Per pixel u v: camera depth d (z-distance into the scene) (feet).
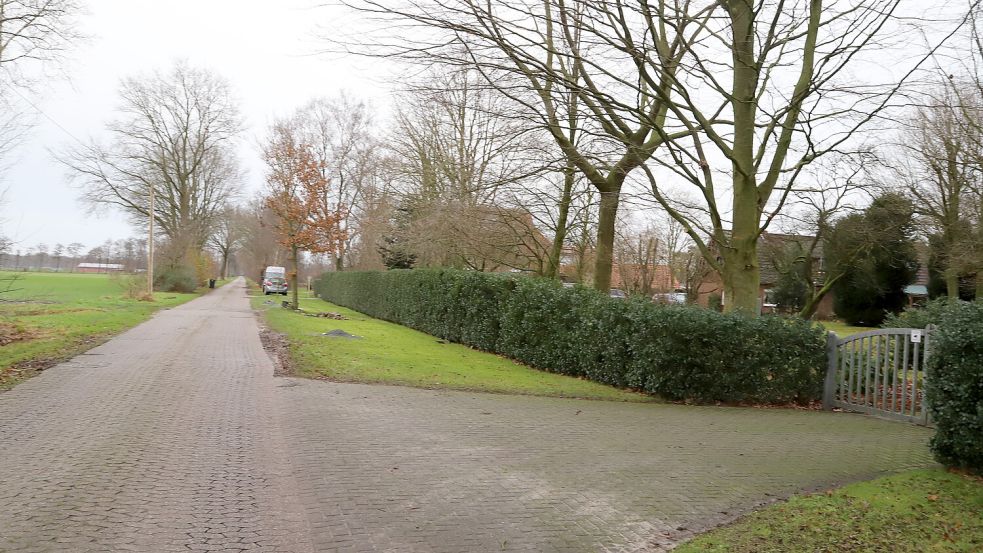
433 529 15.51
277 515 16.01
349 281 128.47
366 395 33.32
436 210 72.13
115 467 19.24
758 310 43.83
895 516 16.26
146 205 157.89
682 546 14.78
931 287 104.83
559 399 35.91
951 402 19.92
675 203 56.39
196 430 24.12
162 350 45.37
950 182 67.46
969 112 53.26
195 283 160.86
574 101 42.86
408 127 96.53
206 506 16.42
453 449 23.25
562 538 15.28
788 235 75.00
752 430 29.09
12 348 39.75
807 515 16.52
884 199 68.64
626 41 37.19
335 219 104.94
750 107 41.98
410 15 34.45
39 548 13.44
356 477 19.39
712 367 36.27
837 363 36.86
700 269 84.58
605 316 41.06
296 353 46.32
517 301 52.29
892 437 28.04
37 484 17.47
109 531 14.55
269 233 206.18
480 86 39.19
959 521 15.74
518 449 23.67
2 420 24.32
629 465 22.02
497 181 50.62
